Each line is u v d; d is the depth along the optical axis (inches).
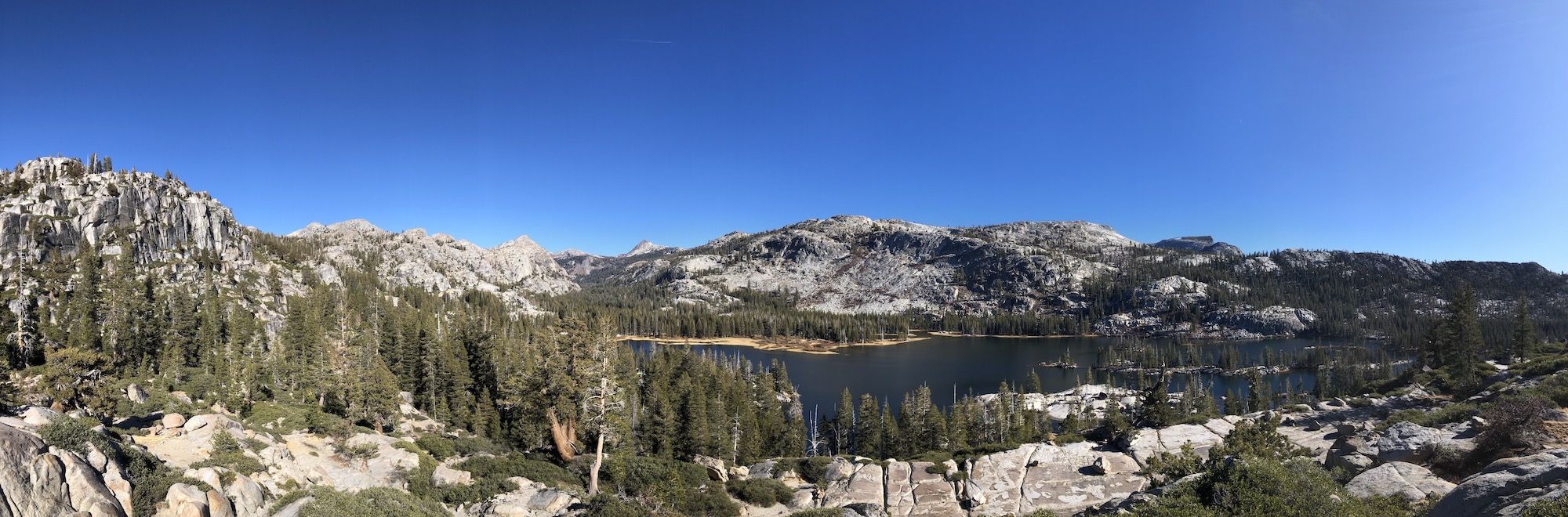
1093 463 2493.8
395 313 6791.3
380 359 3826.3
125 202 7007.9
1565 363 2493.8
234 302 6432.1
